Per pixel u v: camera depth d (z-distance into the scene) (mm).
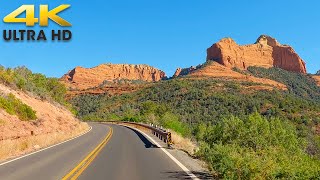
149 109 107062
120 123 83000
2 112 26422
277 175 10047
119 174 11508
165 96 195625
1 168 12969
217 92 194250
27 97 38469
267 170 10070
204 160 14898
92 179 10562
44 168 12906
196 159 16297
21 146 20328
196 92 184875
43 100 44188
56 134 28516
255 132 36406
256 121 43781
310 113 145750
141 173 11719
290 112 147250
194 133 76562
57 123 36875
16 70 49656
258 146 34312
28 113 30375
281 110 151625
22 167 13203
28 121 29172
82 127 48219
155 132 35844
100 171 12148
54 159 15680
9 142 19047
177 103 176875
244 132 35719
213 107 162375
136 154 17812
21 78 41656
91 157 16391
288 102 163875
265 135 42188
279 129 46250
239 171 10031
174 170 12406
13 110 28156
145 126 46406
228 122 37594
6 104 27734
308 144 64625
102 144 24047
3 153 17047
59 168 12891
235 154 11375
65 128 36906
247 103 162875
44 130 29500
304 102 170625
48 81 59000
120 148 21125
